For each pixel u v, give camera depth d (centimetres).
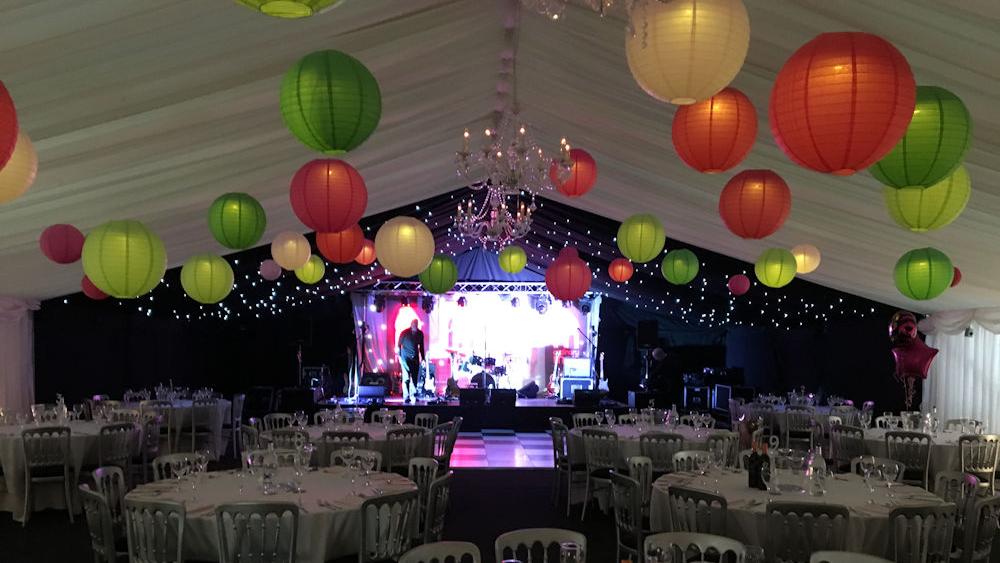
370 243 1025
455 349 1894
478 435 1528
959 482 601
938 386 1291
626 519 601
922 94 310
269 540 464
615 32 572
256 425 929
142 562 471
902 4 409
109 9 415
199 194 824
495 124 976
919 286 602
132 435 891
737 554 411
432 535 568
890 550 496
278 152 771
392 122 800
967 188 383
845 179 746
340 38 547
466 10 591
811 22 459
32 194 685
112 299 1351
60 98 492
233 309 1566
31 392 1189
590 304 1920
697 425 991
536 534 416
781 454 612
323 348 1812
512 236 921
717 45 264
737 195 480
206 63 512
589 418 1030
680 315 1784
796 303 1469
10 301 1123
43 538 762
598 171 1028
